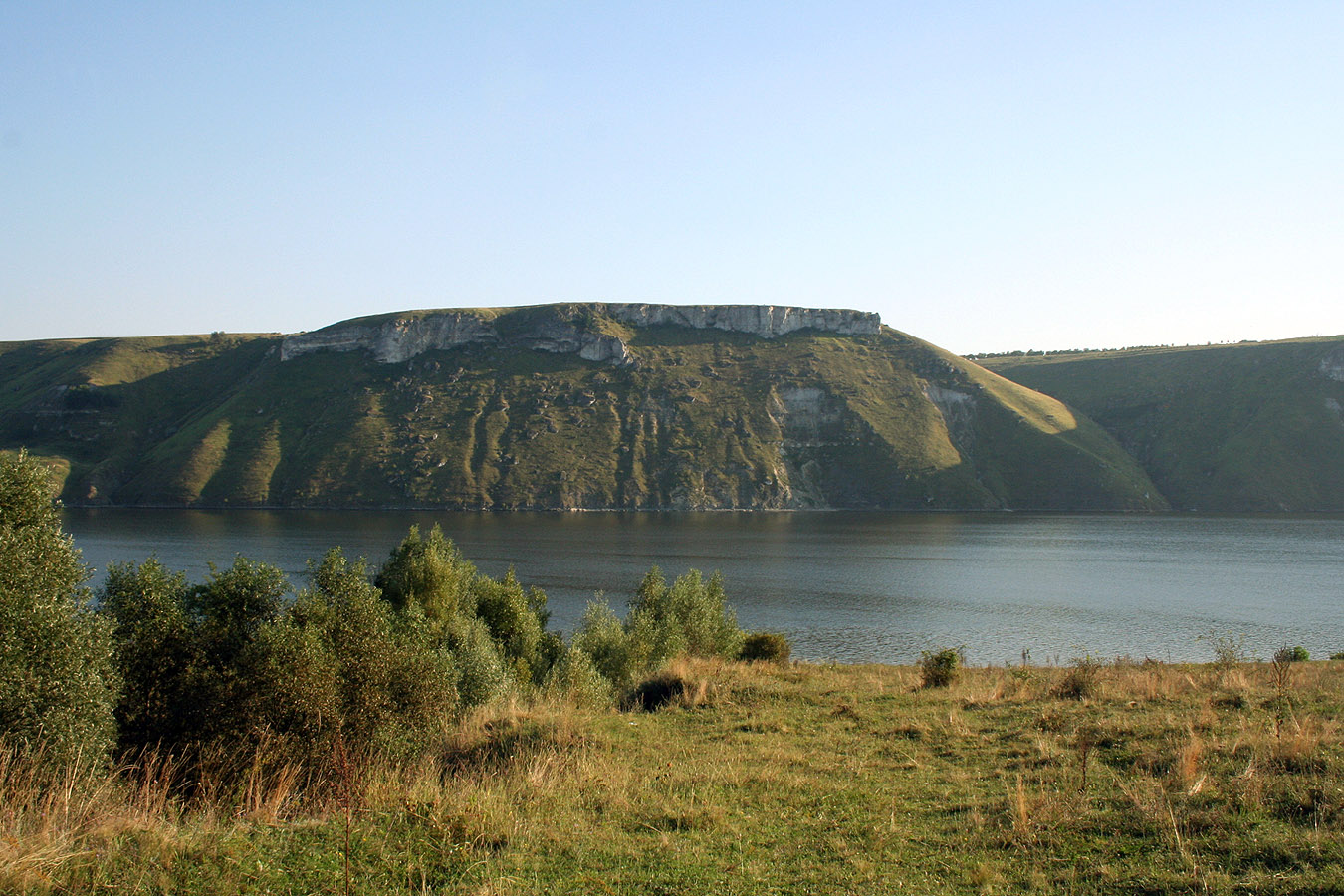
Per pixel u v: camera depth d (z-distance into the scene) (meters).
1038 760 12.00
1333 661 26.72
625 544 123.81
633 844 9.03
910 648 54.94
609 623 34.56
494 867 8.37
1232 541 130.25
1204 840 8.16
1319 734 11.22
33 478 16.06
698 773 12.05
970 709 16.47
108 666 15.30
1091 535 141.50
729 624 39.88
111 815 9.50
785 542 128.75
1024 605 72.62
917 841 9.03
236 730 15.62
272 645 16.72
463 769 12.92
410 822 9.64
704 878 8.03
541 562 99.88
